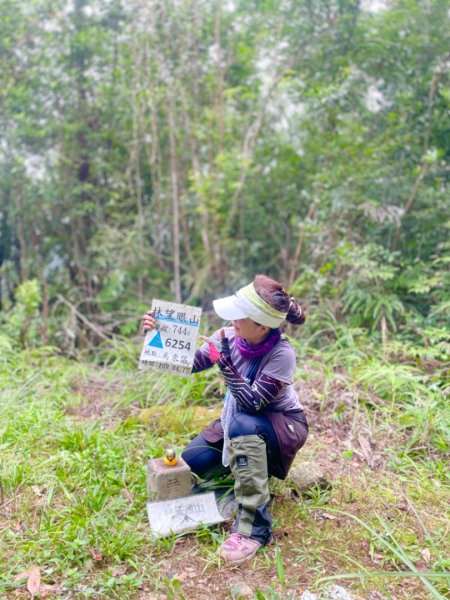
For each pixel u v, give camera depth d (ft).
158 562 8.02
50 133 27.02
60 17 26.37
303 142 24.29
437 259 17.54
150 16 24.29
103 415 13.61
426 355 15.21
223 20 25.96
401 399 13.57
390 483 10.40
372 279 18.84
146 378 15.21
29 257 28.35
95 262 27.40
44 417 12.76
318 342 17.85
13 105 25.54
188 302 25.43
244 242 25.50
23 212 27.17
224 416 8.99
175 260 24.53
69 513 8.97
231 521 8.97
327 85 22.21
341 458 11.21
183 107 25.38
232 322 8.58
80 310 27.22
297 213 25.32
